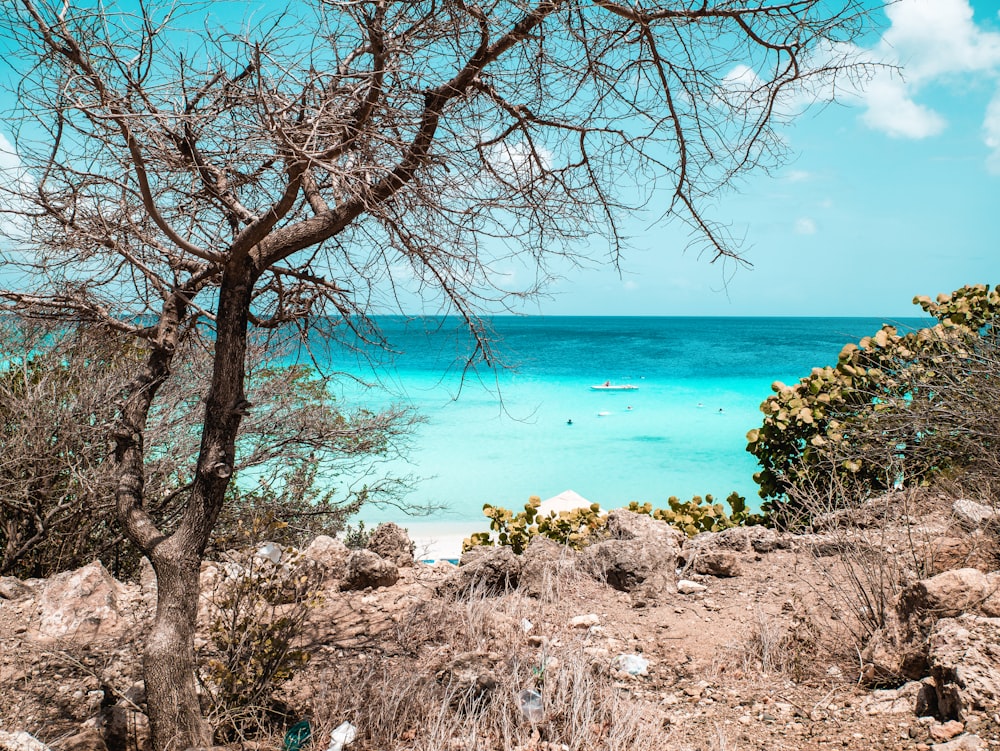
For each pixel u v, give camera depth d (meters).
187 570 3.29
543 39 3.43
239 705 3.48
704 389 35.25
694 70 3.79
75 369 6.08
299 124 3.01
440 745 3.04
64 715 3.63
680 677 3.71
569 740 3.11
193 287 4.04
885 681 3.40
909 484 5.90
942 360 6.09
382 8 3.02
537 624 4.41
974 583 3.44
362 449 7.59
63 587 4.76
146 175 2.93
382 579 5.22
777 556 5.27
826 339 71.56
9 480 5.60
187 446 6.45
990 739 2.62
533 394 32.16
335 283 4.31
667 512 6.66
